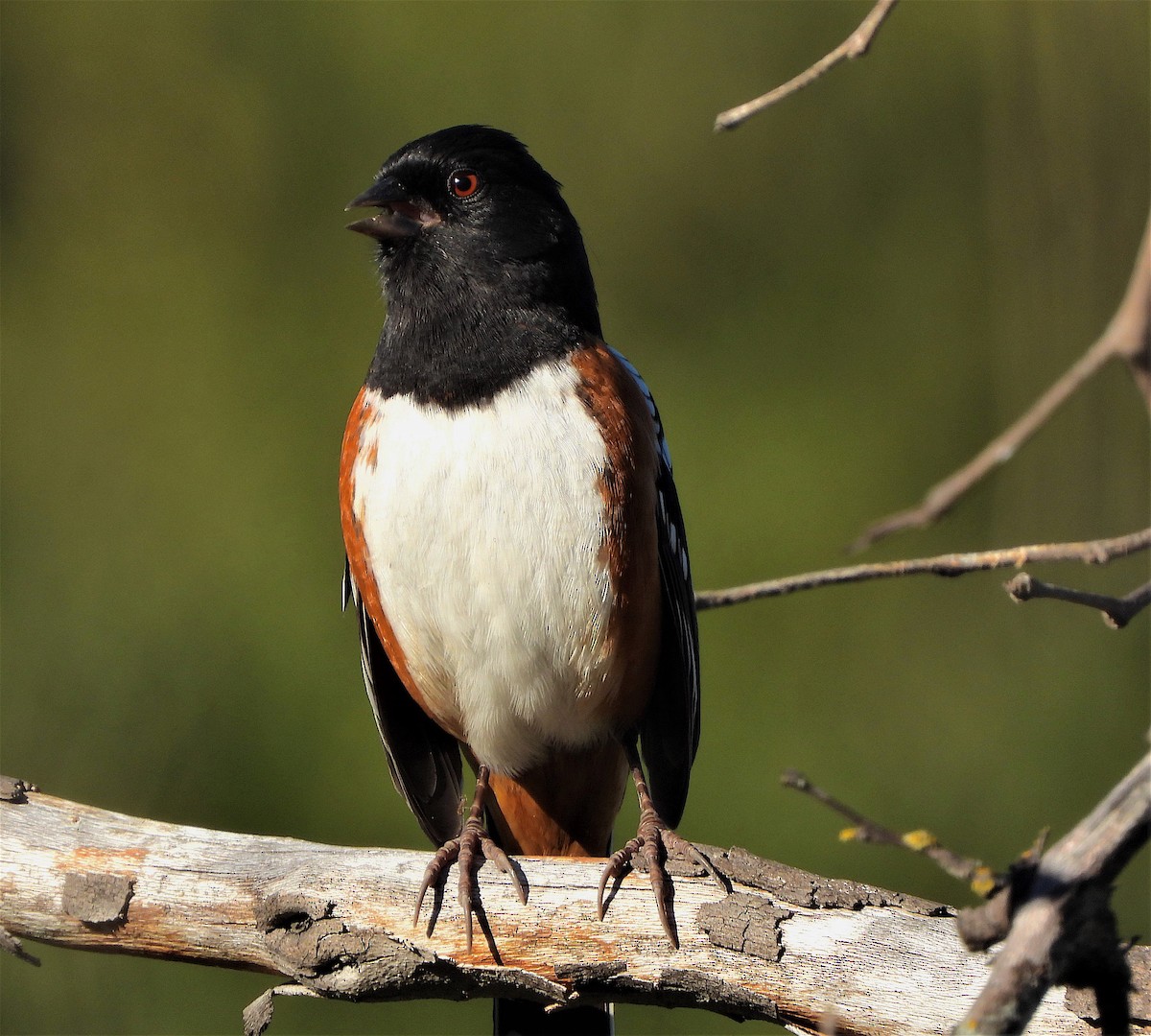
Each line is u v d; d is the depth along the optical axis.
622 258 14.03
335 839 11.16
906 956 4.29
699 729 6.31
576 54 14.23
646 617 5.59
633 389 5.64
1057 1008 4.01
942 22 14.12
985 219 13.82
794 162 14.14
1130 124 11.75
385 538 5.50
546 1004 4.72
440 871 4.69
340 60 14.16
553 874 4.68
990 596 12.20
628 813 10.14
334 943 4.57
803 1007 4.36
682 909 4.51
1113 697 11.88
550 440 5.39
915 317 13.78
